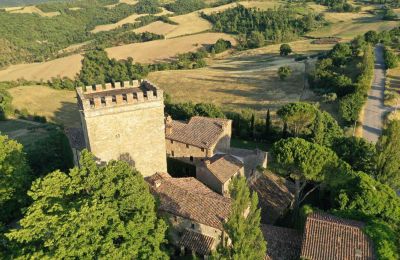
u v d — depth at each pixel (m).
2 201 46.06
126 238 33.53
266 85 125.25
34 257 30.00
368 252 34.09
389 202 42.72
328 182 47.28
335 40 175.50
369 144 60.62
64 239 30.45
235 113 92.19
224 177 52.75
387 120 82.25
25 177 48.41
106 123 44.19
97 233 31.81
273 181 58.06
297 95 110.44
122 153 46.66
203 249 41.66
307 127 74.94
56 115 120.75
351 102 84.00
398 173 51.78
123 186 35.84
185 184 48.91
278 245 40.88
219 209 43.00
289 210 55.12
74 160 58.81
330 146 63.41
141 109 45.47
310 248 34.94
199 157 60.19
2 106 114.69
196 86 135.38
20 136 90.62
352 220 39.59
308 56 153.38
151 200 37.56
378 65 117.06
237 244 30.78
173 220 44.22
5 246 35.97
